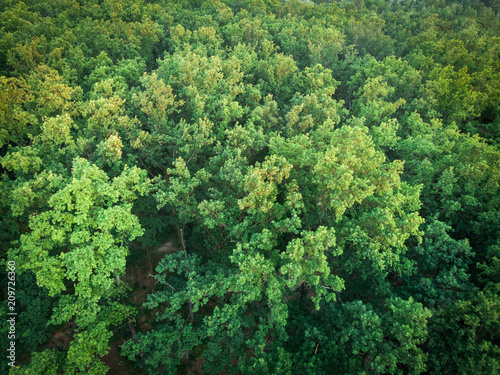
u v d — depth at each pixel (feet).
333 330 96.78
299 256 84.23
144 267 148.46
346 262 108.68
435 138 159.33
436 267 113.91
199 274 110.11
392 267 111.55
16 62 203.10
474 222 121.08
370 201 112.16
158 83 156.76
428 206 135.03
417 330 78.89
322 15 383.86
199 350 122.42
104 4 327.67
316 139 142.20
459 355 83.82
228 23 325.01
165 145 155.63
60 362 89.76
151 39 274.57
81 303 88.63
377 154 120.88
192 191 117.39
